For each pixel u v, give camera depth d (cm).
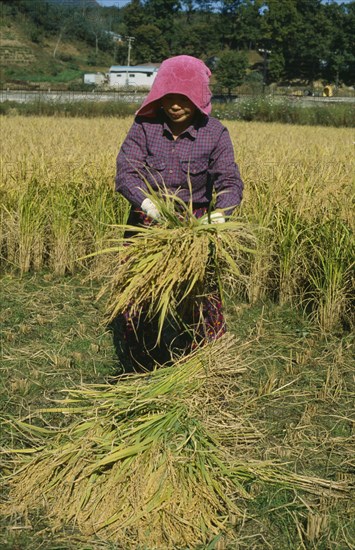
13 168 768
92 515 291
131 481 294
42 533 285
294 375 450
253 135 1884
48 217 693
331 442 366
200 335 374
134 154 389
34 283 650
